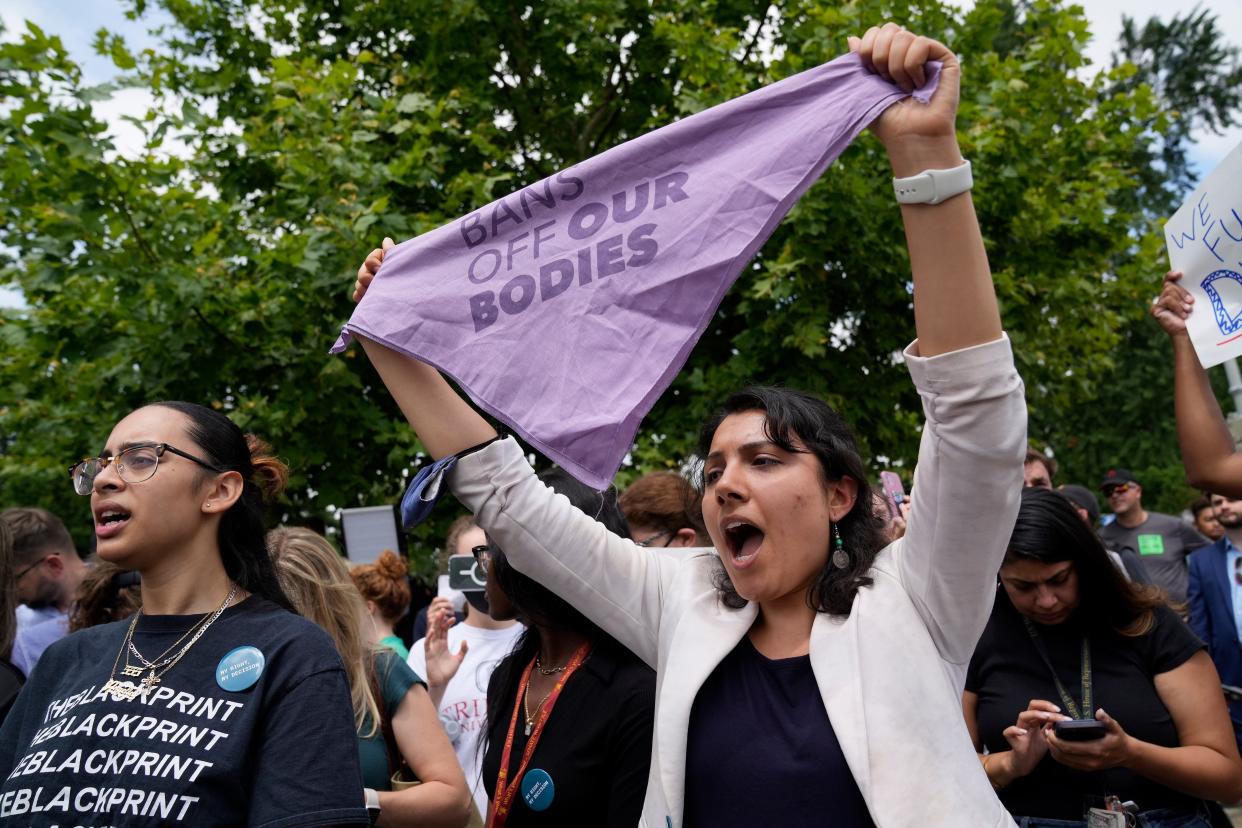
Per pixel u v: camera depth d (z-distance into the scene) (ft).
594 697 7.57
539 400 5.90
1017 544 8.75
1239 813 18.75
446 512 22.81
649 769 7.28
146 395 21.45
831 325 24.58
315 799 5.75
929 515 5.33
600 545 6.49
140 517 6.42
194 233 20.31
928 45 5.26
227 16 27.40
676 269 5.79
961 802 5.06
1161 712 8.58
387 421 22.24
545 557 6.35
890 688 5.24
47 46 18.60
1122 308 31.40
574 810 7.39
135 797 5.66
